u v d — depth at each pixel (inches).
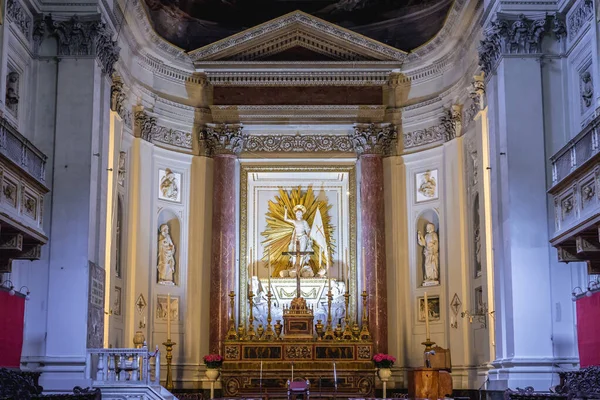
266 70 895.7
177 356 845.2
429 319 850.8
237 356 826.2
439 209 858.8
